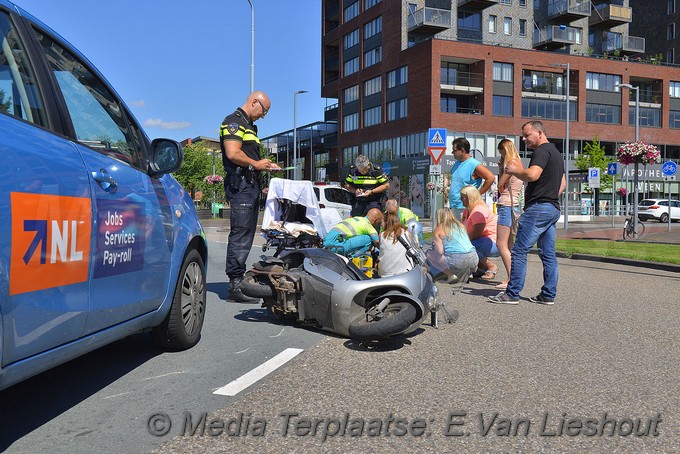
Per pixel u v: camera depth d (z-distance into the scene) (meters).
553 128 50.38
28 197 2.60
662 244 17.23
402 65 49.66
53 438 2.99
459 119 46.72
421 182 47.16
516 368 4.34
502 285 8.52
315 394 3.72
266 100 6.97
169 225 4.23
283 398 3.63
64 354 2.97
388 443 2.99
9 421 3.21
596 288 8.56
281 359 4.50
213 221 40.47
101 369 4.20
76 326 3.00
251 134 6.82
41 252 2.67
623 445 2.99
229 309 6.56
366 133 55.25
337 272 5.38
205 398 3.61
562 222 39.84
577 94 51.44
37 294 2.65
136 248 3.66
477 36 51.97
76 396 3.63
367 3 54.50
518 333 5.52
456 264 6.70
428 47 46.31
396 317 4.71
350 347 4.92
